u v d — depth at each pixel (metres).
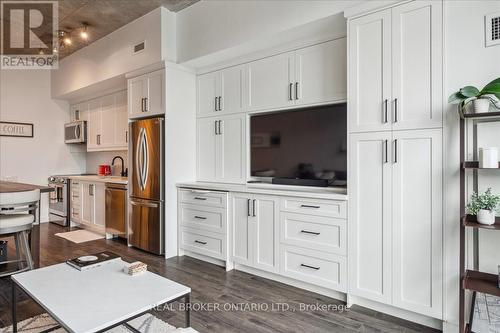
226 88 3.73
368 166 2.34
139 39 4.00
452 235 2.02
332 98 2.84
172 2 3.61
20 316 2.26
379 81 2.28
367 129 2.34
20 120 5.52
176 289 1.66
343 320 2.26
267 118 3.38
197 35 3.58
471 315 2.01
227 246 3.29
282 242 2.85
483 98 1.82
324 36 2.89
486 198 1.83
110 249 4.05
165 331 2.05
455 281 2.01
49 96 5.89
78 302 1.50
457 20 2.00
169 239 3.75
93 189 4.95
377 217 2.30
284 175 3.23
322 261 2.60
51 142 5.92
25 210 2.85
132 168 4.11
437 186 2.06
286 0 2.78
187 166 3.98
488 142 1.95
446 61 2.03
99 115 5.48
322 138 2.94
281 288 2.82
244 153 3.57
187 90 3.97
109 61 4.51
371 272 2.34
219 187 3.34
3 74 5.34
